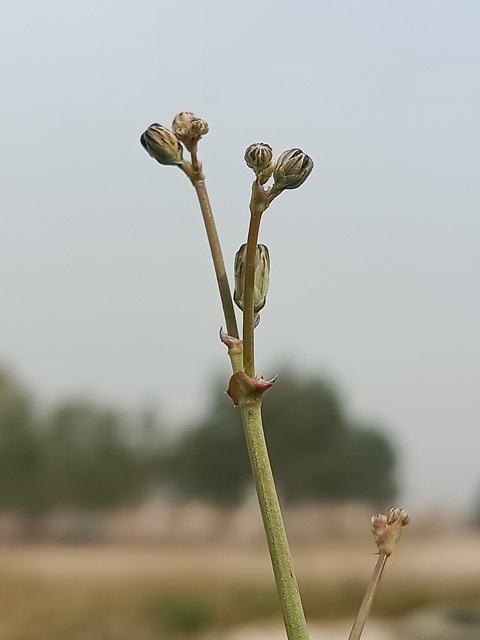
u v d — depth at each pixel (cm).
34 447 9506
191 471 9631
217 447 9662
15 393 9581
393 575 5006
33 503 9144
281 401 9612
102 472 9400
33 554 6644
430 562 5684
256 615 4219
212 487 9531
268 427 9575
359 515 9100
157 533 8319
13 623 4222
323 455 9431
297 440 9475
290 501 9356
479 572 5044
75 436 9631
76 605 4375
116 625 4138
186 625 4050
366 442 9538
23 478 9269
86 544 7750
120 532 8400
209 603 4238
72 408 9700
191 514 8644
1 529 8725
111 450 9581
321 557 6256
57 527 8862
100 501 9344
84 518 8806
